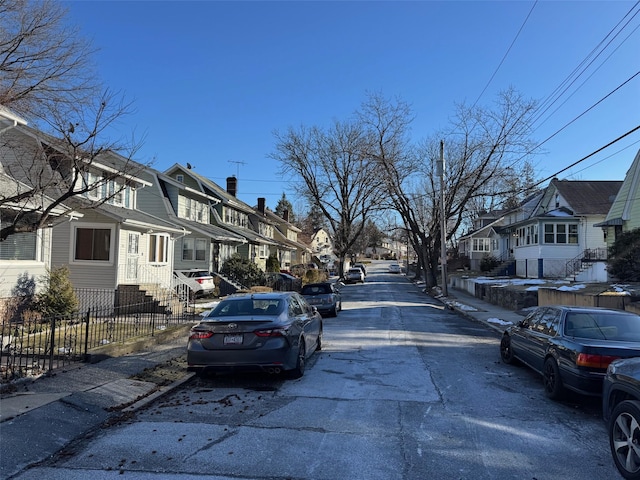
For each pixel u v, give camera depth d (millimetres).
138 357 9664
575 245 31594
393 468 4469
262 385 7816
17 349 9086
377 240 139875
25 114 13180
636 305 12344
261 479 4230
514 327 9422
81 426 5625
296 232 71688
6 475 4258
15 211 12109
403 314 19641
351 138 49156
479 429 5613
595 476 4348
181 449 4922
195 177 32312
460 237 69000
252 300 8734
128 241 18625
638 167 23203
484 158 31422
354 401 6793
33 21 12578
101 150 9570
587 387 6152
